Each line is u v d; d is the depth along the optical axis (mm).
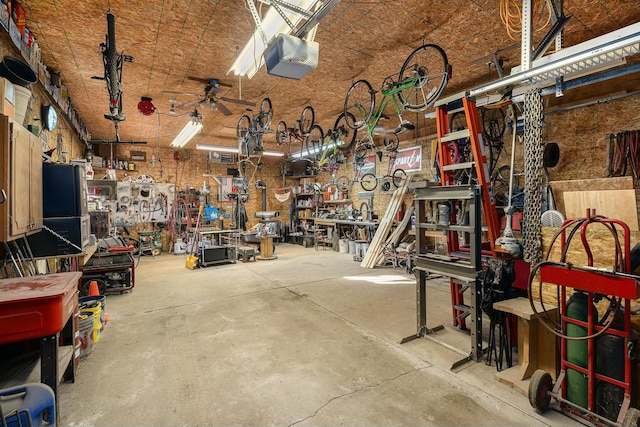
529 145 2518
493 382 2256
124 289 4629
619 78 3873
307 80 4617
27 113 2873
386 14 3020
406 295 4473
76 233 2723
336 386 2213
